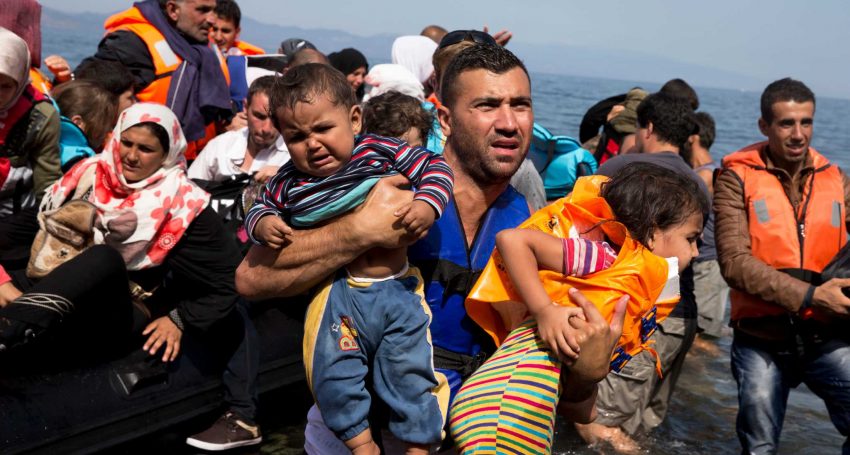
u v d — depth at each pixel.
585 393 2.63
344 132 2.49
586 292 2.45
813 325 4.27
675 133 5.12
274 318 4.81
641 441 5.11
